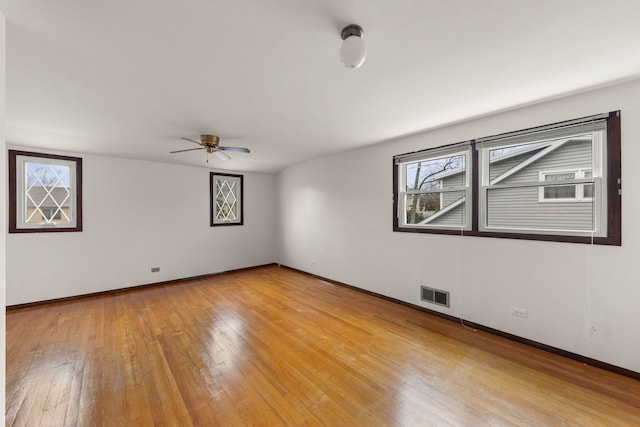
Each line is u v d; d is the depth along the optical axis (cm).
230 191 555
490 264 271
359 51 127
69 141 333
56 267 373
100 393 185
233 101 224
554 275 232
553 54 160
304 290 423
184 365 219
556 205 234
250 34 140
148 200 450
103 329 286
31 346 250
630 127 195
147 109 237
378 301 371
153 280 455
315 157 471
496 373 206
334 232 457
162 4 117
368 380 199
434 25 133
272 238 616
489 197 276
